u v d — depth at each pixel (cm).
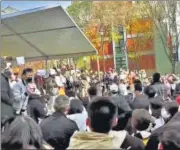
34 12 897
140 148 402
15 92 691
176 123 424
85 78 1661
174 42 2912
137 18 3039
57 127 472
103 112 286
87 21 2930
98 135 281
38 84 1174
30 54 1251
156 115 627
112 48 3175
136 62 3259
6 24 966
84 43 1131
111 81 1886
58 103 483
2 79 562
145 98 697
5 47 1148
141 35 3228
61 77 1348
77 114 575
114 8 2906
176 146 381
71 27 1011
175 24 2883
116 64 3159
